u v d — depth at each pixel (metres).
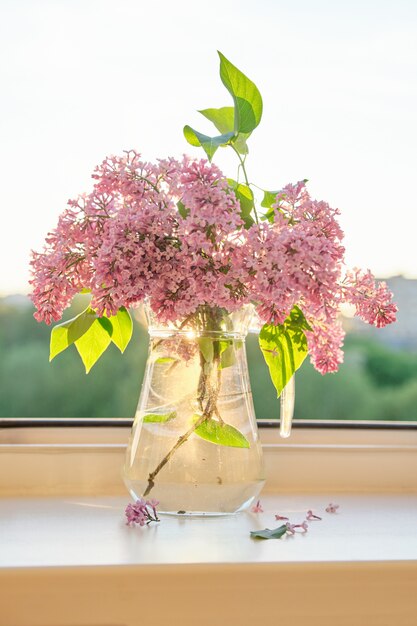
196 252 0.79
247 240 0.78
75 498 0.99
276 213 0.81
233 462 0.85
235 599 0.71
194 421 0.85
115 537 0.79
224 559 0.72
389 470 1.08
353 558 0.73
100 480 1.02
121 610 0.69
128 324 0.94
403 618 0.73
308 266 0.76
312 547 0.77
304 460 1.06
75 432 1.06
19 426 1.05
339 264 0.82
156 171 0.82
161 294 0.79
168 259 0.79
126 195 0.82
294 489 1.06
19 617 0.68
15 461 1.01
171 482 0.85
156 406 0.86
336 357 0.90
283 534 0.82
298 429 1.10
